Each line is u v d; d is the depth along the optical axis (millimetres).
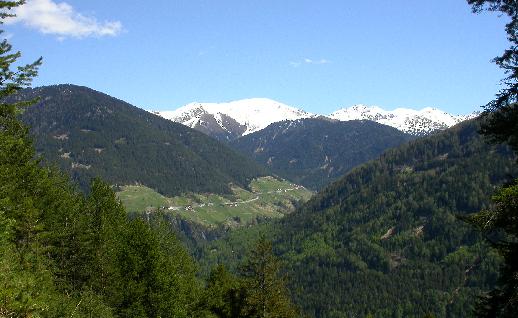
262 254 44719
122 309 48344
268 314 43406
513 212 15102
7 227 20578
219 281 65688
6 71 20922
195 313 60000
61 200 52312
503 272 16422
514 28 17297
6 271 17641
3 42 20953
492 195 15805
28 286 17328
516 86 16953
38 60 21844
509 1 17266
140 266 50156
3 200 25188
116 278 49406
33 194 45625
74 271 48812
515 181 15891
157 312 49875
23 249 32344
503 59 17266
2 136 26703
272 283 44125
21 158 40625
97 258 49688
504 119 17031
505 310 15875
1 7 19766
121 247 53656
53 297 31875
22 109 23297
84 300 38625
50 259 47531
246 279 45031
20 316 16109
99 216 61781
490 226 15703
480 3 17797
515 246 15977
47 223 46531
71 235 49094
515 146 17172
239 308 45062
